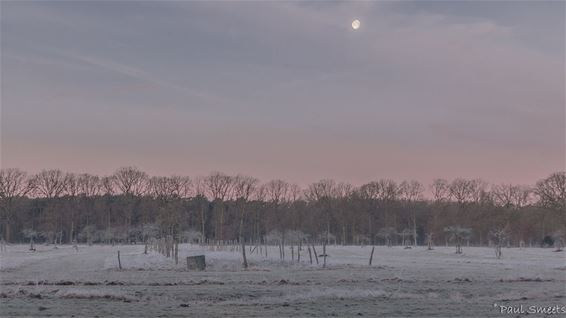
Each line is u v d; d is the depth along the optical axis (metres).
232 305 25.39
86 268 55.22
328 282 38.03
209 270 51.69
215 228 121.94
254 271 50.22
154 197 123.00
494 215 123.25
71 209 133.88
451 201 137.62
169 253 72.75
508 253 88.12
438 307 24.69
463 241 127.56
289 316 22.00
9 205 120.31
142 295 29.89
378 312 23.12
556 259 71.06
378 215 140.00
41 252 91.75
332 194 143.00
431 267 56.16
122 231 130.50
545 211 104.94
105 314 22.28
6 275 46.06
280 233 110.88
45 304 25.36
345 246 123.25
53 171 135.00
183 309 23.91
